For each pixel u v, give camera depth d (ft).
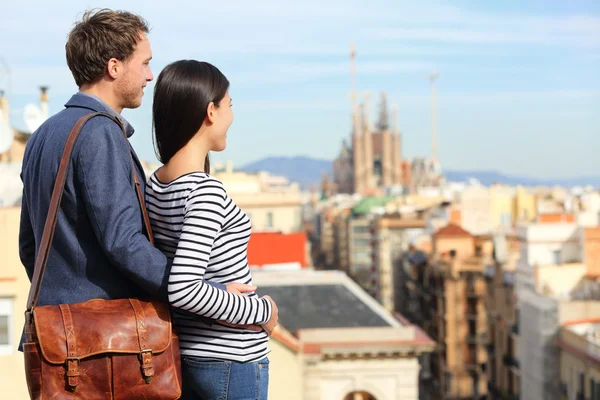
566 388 173.99
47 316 14.24
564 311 180.14
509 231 315.78
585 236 202.39
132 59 15.65
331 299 119.65
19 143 130.52
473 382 290.76
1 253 70.49
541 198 399.85
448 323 291.17
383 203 603.67
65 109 15.55
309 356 102.12
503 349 230.48
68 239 14.89
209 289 14.75
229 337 15.43
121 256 14.53
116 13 15.57
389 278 449.48
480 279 290.15
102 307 14.69
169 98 15.47
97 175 14.60
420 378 334.24
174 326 15.57
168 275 14.73
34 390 14.14
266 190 328.90
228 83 16.10
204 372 15.38
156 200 15.72
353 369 104.53
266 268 157.28
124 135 15.24
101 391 14.26
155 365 14.55
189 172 15.58
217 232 15.07
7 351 70.33
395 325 110.63
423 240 396.37
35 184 15.19
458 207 390.83
